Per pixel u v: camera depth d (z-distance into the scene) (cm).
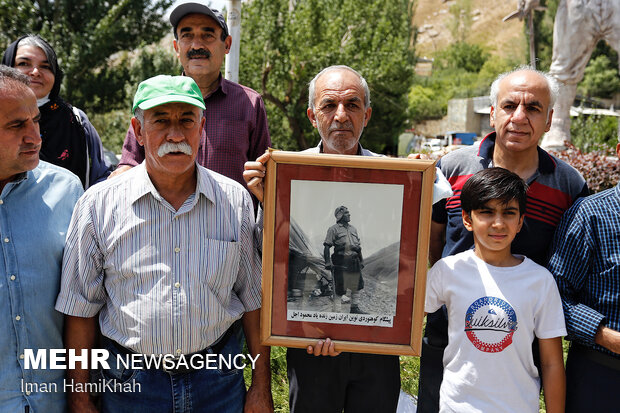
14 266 208
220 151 317
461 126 3719
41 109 309
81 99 1705
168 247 214
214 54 322
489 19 9288
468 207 232
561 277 230
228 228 226
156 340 212
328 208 219
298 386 251
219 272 220
